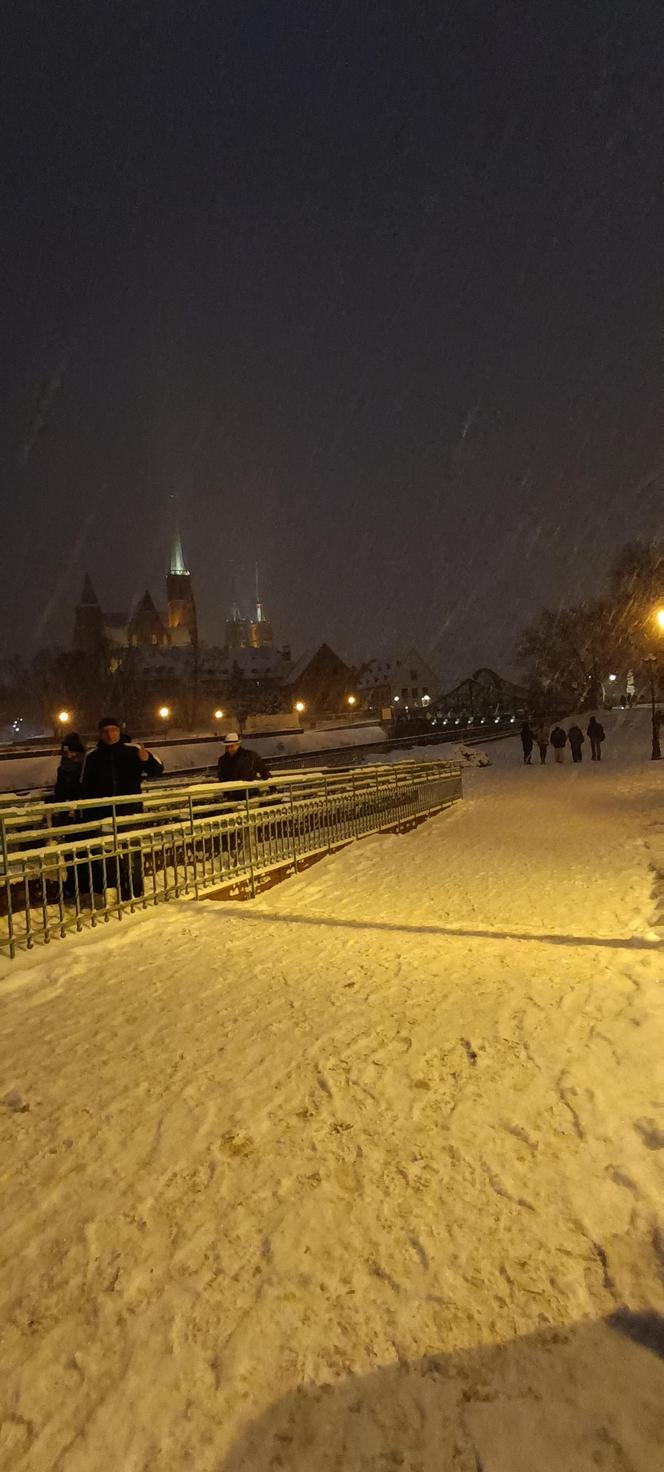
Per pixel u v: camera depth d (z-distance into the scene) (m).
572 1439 1.95
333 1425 2.01
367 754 40.22
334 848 13.05
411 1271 2.51
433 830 16.17
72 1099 3.76
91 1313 2.39
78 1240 2.72
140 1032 4.63
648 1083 3.67
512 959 6.20
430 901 9.41
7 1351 2.26
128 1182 3.05
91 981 5.70
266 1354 2.22
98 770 8.25
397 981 5.57
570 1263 2.52
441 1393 2.08
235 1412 2.05
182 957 6.37
